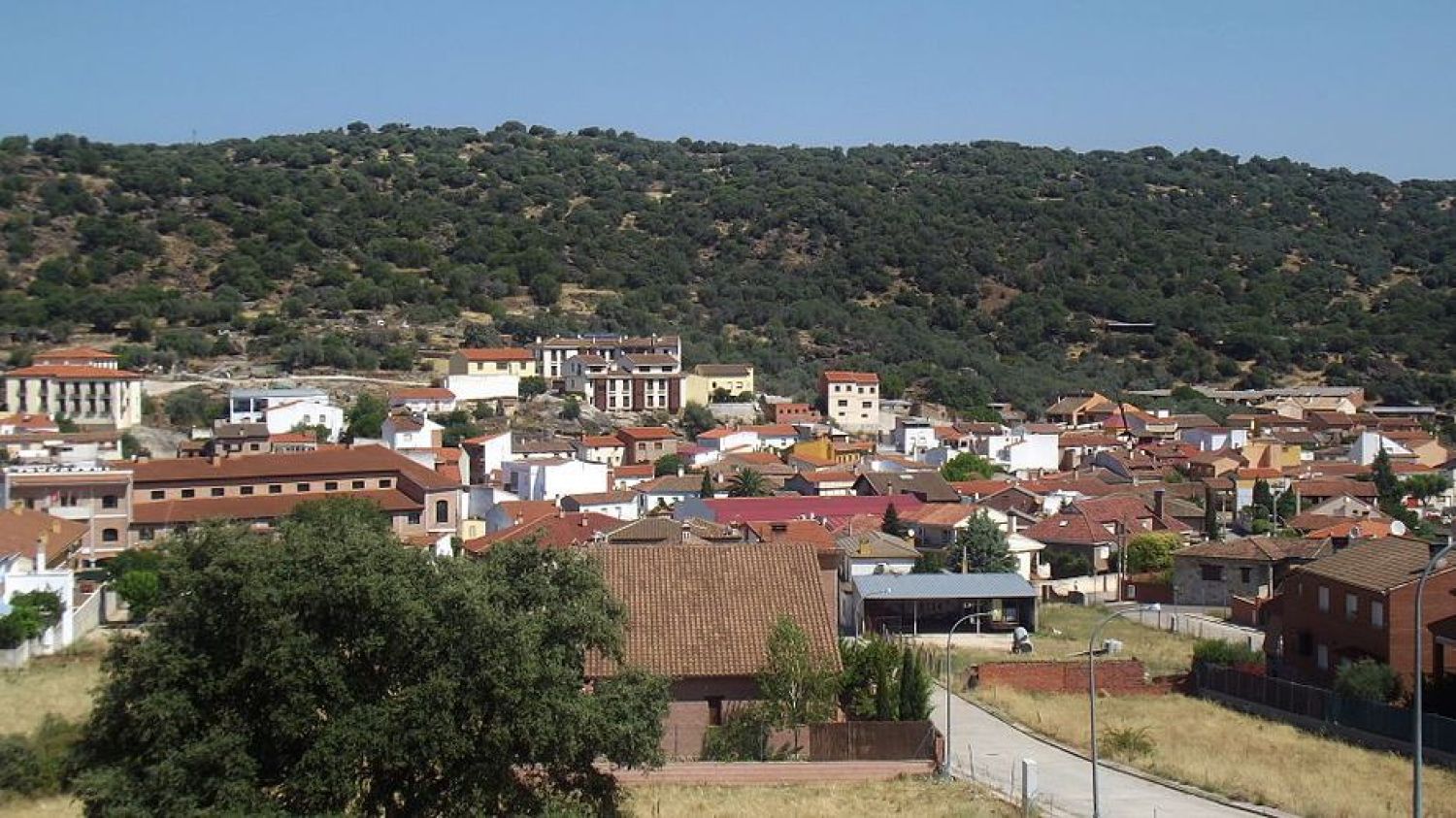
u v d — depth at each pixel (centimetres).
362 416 16075
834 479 13050
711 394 19775
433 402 17725
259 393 16362
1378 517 11538
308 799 3484
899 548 9850
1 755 4453
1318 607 6831
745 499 11769
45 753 4575
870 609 8738
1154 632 8738
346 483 11294
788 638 5200
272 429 15488
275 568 3619
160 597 3703
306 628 3616
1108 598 10394
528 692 3659
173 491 10719
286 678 3494
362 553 3672
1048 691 7006
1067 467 16812
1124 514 11556
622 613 4150
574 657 3975
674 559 5722
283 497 10838
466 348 19862
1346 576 6631
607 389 19188
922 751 5184
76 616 7650
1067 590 10525
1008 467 15775
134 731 3534
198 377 18062
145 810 3381
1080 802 4722
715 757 5122
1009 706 6525
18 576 7425
